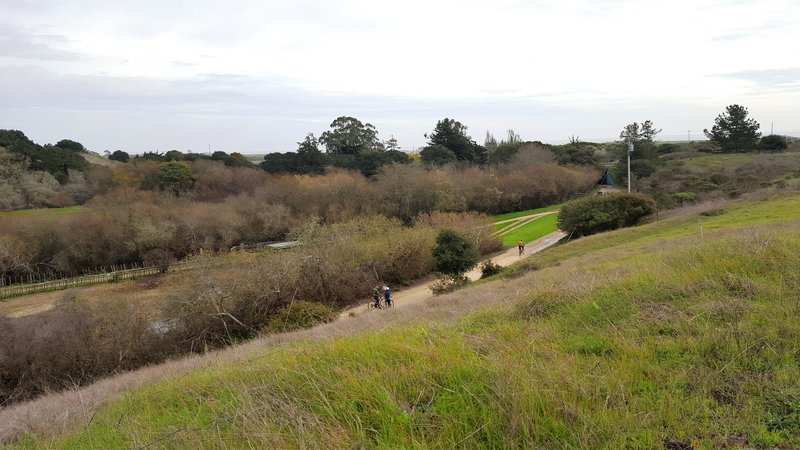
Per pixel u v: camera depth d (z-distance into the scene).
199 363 8.77
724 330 4.02
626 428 2.79
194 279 20.30
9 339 16.19
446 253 24.28
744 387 3.18
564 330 4.82
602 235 25.17
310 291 22.94
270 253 23.89
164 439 3.40
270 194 47.44
